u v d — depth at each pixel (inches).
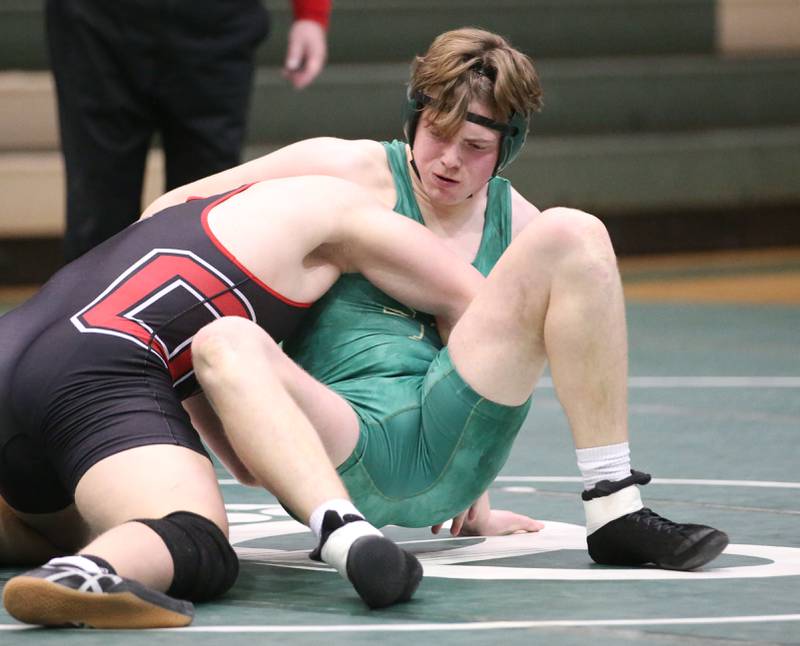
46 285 270.2
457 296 273.4
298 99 1069.8
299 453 232.5
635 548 254.7
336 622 216.2
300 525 318.3
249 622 216.7
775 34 1296.8
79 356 248.4
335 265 277.1
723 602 227.3
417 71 273.4
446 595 235.9
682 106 1192.2
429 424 266.5
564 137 1139.9
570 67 1158.3
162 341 254.2
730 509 322.0
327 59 1130.7
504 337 258.2
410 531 315.3
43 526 272.4
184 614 213.5
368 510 268.8
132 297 255.8
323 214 271.3
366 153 288.5
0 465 261.0
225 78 450.0
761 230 1219.2
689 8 1248.2
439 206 286.0
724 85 1206.9
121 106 440.1
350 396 267.7
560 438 454.0
